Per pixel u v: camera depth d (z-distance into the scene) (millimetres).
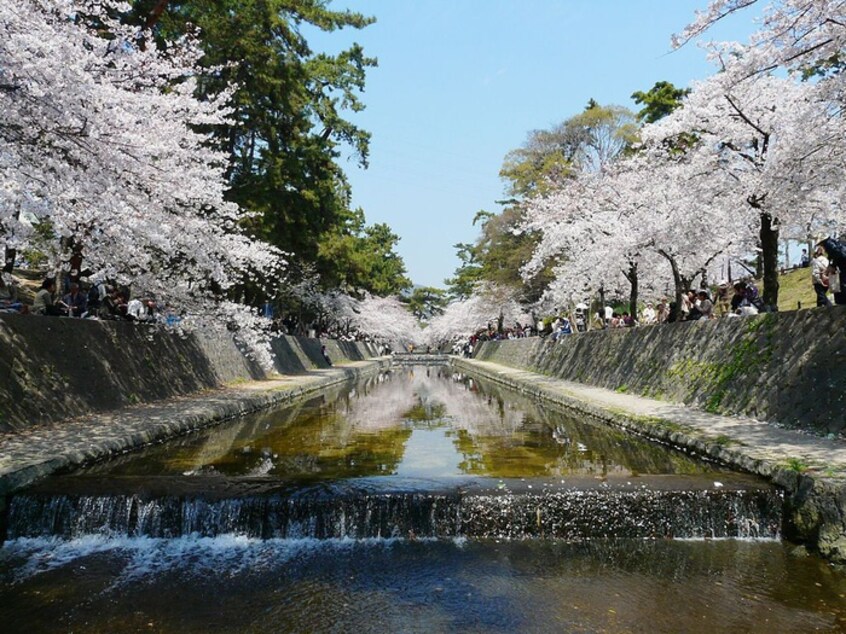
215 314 13648
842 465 6008
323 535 6090
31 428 8500
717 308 20188
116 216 7504
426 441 10484
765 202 9609
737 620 4289
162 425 9352
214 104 11648
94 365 10680
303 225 19844
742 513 6039
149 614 4477
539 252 19922
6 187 5707
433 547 5844
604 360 17516
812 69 8992
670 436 8781
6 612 4516
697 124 11148
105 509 6117
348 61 23984
